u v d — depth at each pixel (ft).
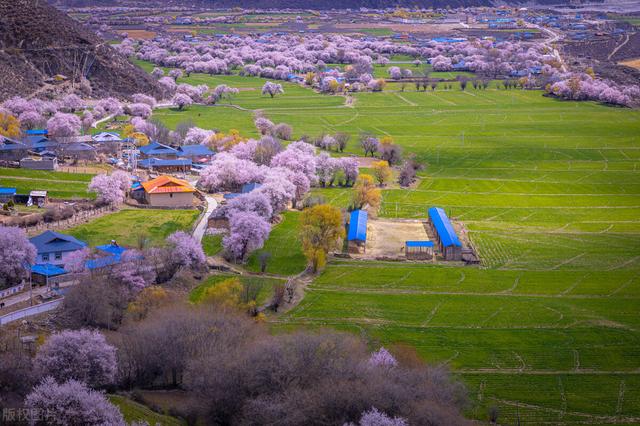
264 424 451.53
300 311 647.15
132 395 478.18
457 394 499.92
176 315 544.21
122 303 602.85
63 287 627.87
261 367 486.38
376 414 433.89
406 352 561.02
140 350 504.84
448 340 606.96
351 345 539.29
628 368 572.51
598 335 625.82
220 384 474.08
